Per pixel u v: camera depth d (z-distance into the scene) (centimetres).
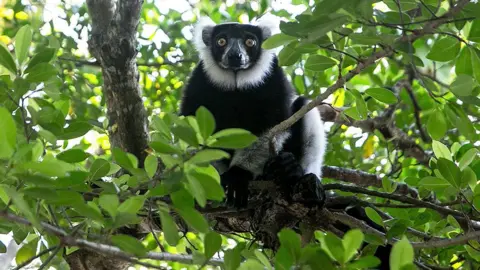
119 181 526
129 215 428
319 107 902
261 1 991
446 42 545
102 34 634
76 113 878
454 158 646
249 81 773
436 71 771
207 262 442
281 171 637
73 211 554
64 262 546
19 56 495
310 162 758
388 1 536
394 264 387
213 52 819
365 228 595
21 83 487
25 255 545
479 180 604
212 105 775
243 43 811
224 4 1069
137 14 622
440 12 561
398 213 648
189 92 797
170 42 987
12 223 519
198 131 407
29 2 918
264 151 692
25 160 422
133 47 636
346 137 970
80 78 932
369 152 971
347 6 477
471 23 546
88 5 643
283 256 409
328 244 402
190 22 1015
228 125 764
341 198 638
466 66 554
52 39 645
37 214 459
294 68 937
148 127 689
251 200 650
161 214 432
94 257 695
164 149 408
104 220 443
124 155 452
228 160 680
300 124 756
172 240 429
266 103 759
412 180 652
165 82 1012
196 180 409
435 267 623
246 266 423
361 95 645
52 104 549
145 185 464
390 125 937
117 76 644
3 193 467
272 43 526
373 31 509
